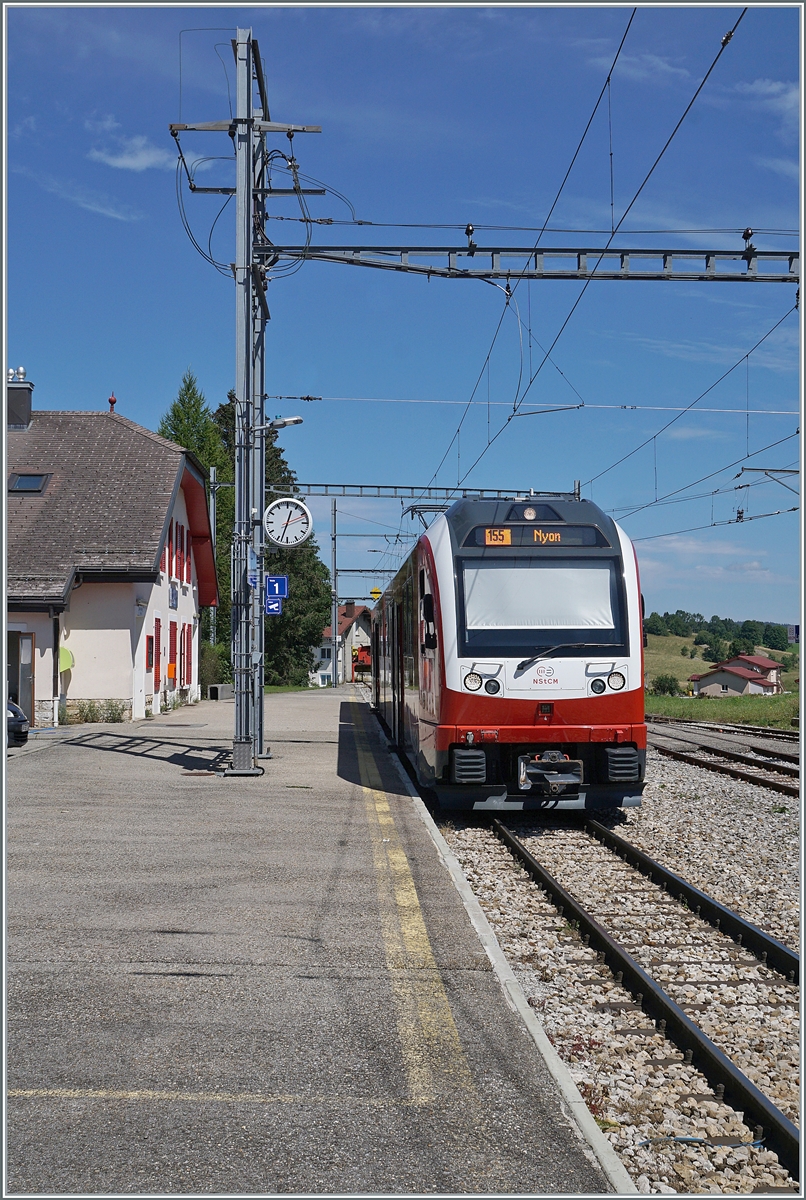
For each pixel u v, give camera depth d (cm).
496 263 1512
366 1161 375
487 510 1170
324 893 752
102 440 2723
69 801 1148
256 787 1299
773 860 993
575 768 1088
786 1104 463
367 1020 507
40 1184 356
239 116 1480
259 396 1658
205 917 681
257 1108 414
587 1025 547
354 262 1535
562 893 784
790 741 2308
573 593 1129
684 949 704
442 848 925
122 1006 520
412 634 1380
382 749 1795
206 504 3222
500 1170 372
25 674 2141
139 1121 401
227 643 5747
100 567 2289
